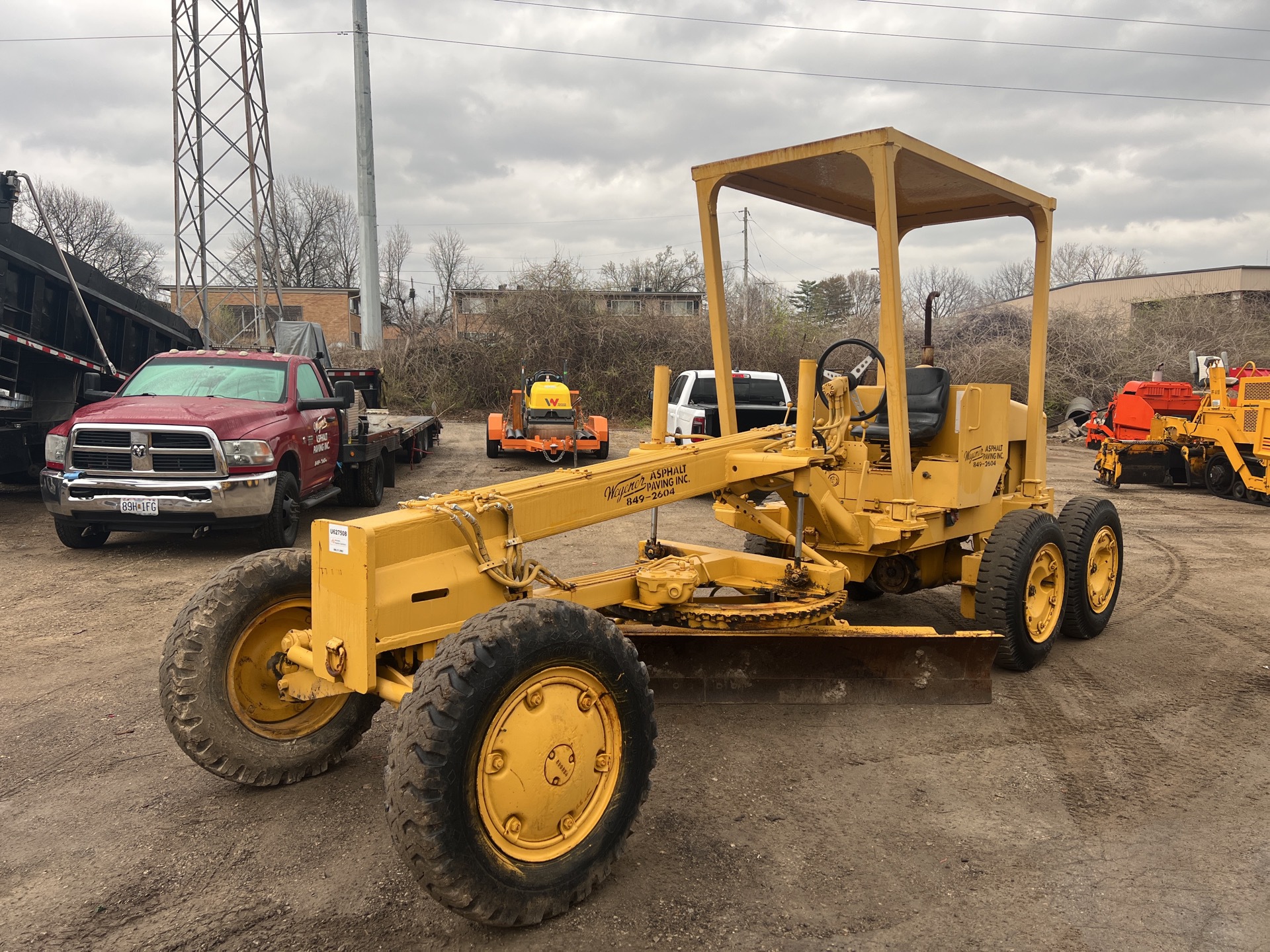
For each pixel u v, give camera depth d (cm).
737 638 433
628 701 287
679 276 3422
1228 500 1271
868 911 276
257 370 921
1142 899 285
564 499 354
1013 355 2352
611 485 373
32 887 286
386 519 300
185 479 765
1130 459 1378
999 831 329
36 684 478
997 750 402
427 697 242
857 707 445
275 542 813
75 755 389
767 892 286
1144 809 348
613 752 288
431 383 2689
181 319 1393
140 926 265
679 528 978
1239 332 2384
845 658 441
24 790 355
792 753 394
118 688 472
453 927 266
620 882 292
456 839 239
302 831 323
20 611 620
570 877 269
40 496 1155
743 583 449
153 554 815
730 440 439
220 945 256
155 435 762
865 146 417
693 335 2694
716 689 437
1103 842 321
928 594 698
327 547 298
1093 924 271
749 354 2655
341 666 292
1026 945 260
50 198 4512
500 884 250
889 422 474
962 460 502
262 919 269
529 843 266
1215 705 462
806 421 430
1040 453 602
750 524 489
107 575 732
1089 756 396
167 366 917
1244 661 539
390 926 266
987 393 531
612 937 262
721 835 323
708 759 387
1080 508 572
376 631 287
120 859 303
